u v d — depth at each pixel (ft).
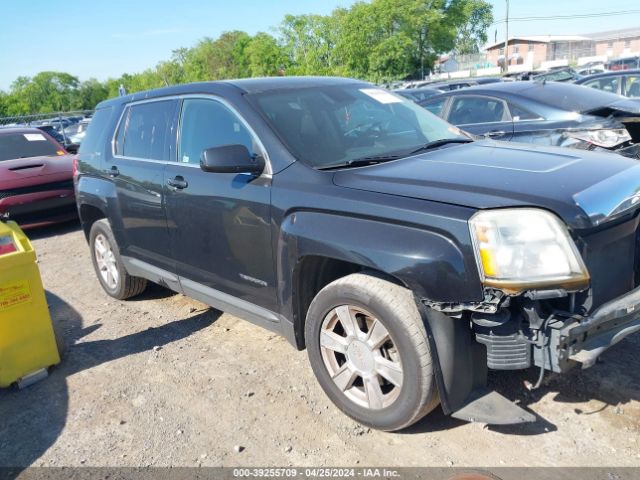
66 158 29.53
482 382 9.12
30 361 12.56
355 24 155.84
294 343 10.91
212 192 11.80
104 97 354.54
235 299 12.19
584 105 20.74
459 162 10.01
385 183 9.29
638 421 9.46
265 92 12.14
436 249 8.16
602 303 8.49
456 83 61.16
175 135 13.42
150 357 13.39
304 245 9.73
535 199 8.02
